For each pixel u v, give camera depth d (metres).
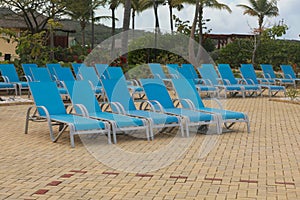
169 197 5.30
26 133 9.16
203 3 31.91
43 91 9.17
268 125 10.65
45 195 5.30
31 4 29.27
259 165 6.84
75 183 5.81
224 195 5.39
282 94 18.80
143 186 5.74
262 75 21.69
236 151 7.81
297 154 7.62
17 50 19.12
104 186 5.71
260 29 29.41
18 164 6.72
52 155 7.33
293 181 5.99
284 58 29.30
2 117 11.20
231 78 17.81
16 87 15.37
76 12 31.92
